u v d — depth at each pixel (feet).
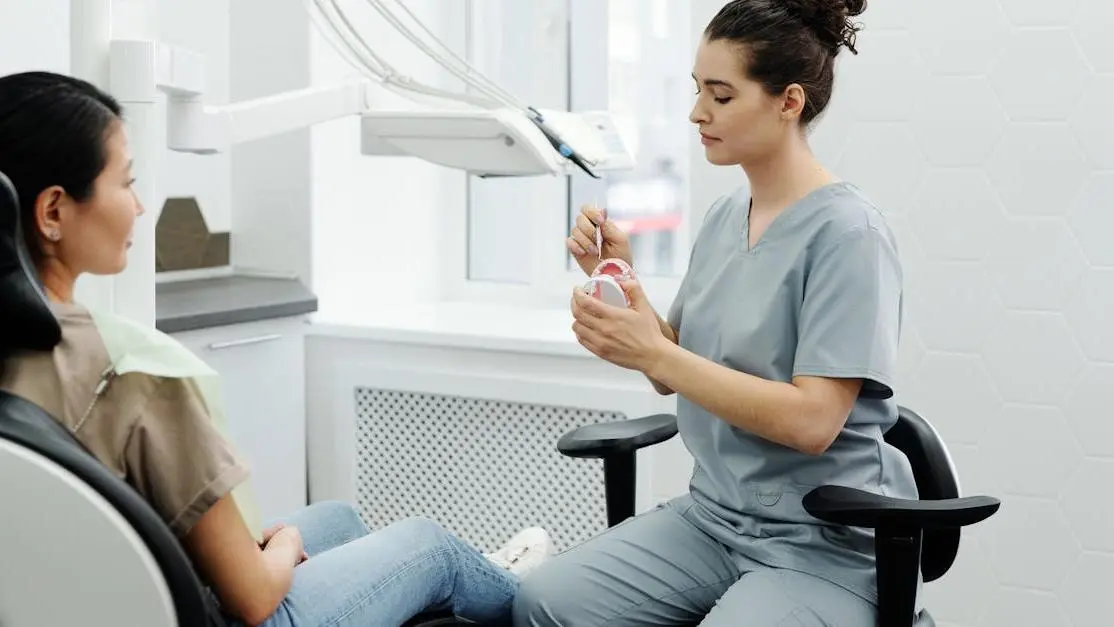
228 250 10.51
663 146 10.41
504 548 7.41
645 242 10.57
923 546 6.02
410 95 7.46
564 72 10.77
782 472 5.92
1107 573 8.29
